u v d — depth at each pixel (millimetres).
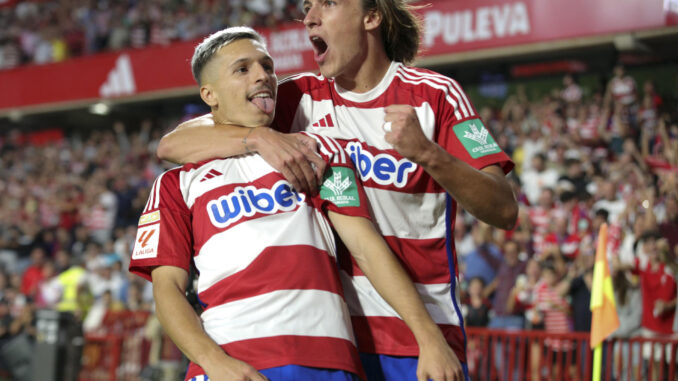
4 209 13727
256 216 1935
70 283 9102
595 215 6582
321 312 1879
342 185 2008
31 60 15375
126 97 13469
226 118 2129
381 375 2066
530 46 9898
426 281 2121
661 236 5816
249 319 1853
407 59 2346
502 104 10906
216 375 1770
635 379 5098
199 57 2154
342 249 2107
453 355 1850
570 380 5266
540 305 6031
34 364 6227
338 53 2160
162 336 6750
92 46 14484
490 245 7004
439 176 1833
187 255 2002
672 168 7586
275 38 11297
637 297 5750
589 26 9516
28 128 15773
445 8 10445
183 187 2033
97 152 14195
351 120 2197
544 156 8391
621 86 8688
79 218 12383
